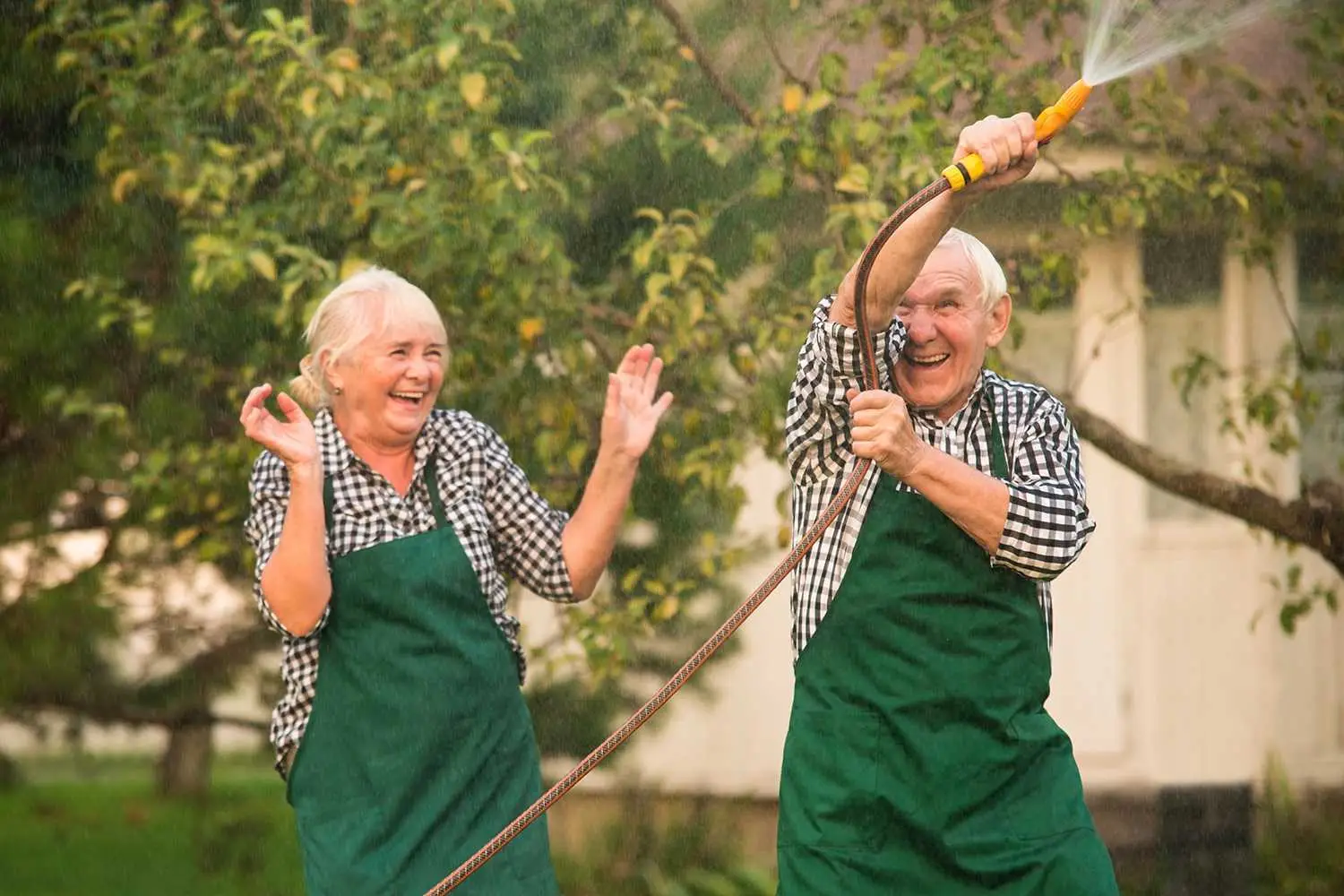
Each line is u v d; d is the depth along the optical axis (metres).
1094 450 12.41
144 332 8.08
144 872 11.12
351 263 7.66
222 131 8.52
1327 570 12.33
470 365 7.99
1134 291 11.84
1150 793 12.12
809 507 5.22
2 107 8.96
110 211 8.97
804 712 5.14
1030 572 4.92
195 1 8.28
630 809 11.17
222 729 14.17
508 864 5.34
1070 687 12.41
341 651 5.31
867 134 7.59
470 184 7.73
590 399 8.48
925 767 5.00
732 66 8.75
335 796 5.30
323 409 5.52
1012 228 9.48
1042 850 5.02
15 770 12.78
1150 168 8.69
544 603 11.35
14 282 8.98
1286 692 12.30
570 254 8.73
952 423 5.18
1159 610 12.36
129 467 9.23
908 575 5.02
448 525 5.44
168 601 10.20
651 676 10.75
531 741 5.55
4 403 9.05
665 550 9.15
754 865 11.38
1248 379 9.50
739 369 8.04
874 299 4.94
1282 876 10.80
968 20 8.09
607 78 8.59
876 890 5.01
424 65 7.81
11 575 9.86
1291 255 11.78
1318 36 8.38
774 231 8.52
